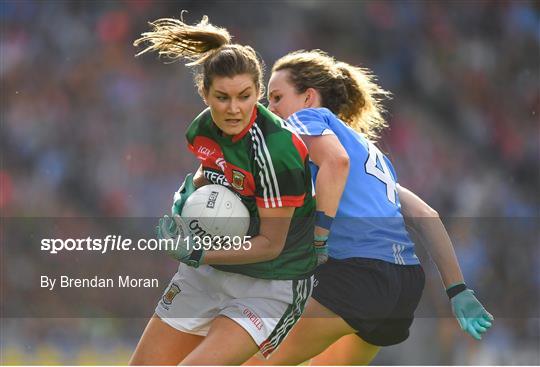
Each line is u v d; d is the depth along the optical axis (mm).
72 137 52438
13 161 50781
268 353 12438
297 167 11797
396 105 58906
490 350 24578
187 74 55719
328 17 62031
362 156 13828
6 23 56094
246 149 11836
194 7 59688
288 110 14383
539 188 56656
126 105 54219
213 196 12258
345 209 13586
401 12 62625
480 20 63469
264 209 11883
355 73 15000
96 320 29828
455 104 59812
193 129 12367
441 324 21578
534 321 25406
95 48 56375
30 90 54000
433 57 61594
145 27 58031
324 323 13477
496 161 57781
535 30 64250
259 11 61125
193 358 11906
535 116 60812
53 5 57094
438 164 56094
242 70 11383
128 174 51625
